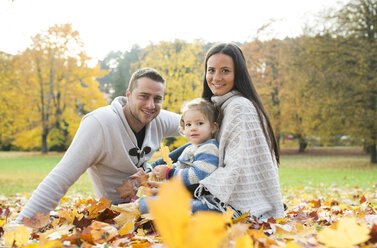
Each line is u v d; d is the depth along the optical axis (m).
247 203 2.36
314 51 19.81
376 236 1.53
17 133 28.27
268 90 26.27
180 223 0.52
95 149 2.69
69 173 2.57
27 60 27.16
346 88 18.20
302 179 11.26
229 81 2.70
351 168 17.48
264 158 2.48
